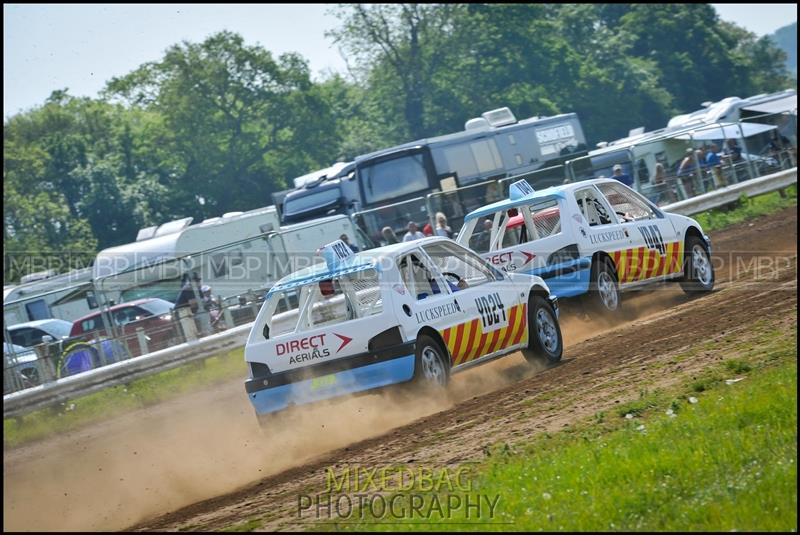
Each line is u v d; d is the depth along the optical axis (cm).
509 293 2528
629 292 3491
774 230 5103
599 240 3112
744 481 1323
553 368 2539
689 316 2939
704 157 5688
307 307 2472
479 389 2450
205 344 3894
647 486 1351
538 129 7688
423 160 6738
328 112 14200
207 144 13462
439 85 16112
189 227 5766
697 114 8075
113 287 3975
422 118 16200
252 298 4112
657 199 5356
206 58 13138
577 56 17212
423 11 16088
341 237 4419
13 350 3625
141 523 1653
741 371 1986
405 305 2217
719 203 5669
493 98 16088
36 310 5575
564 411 1967
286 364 2230
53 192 12800
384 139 16250
